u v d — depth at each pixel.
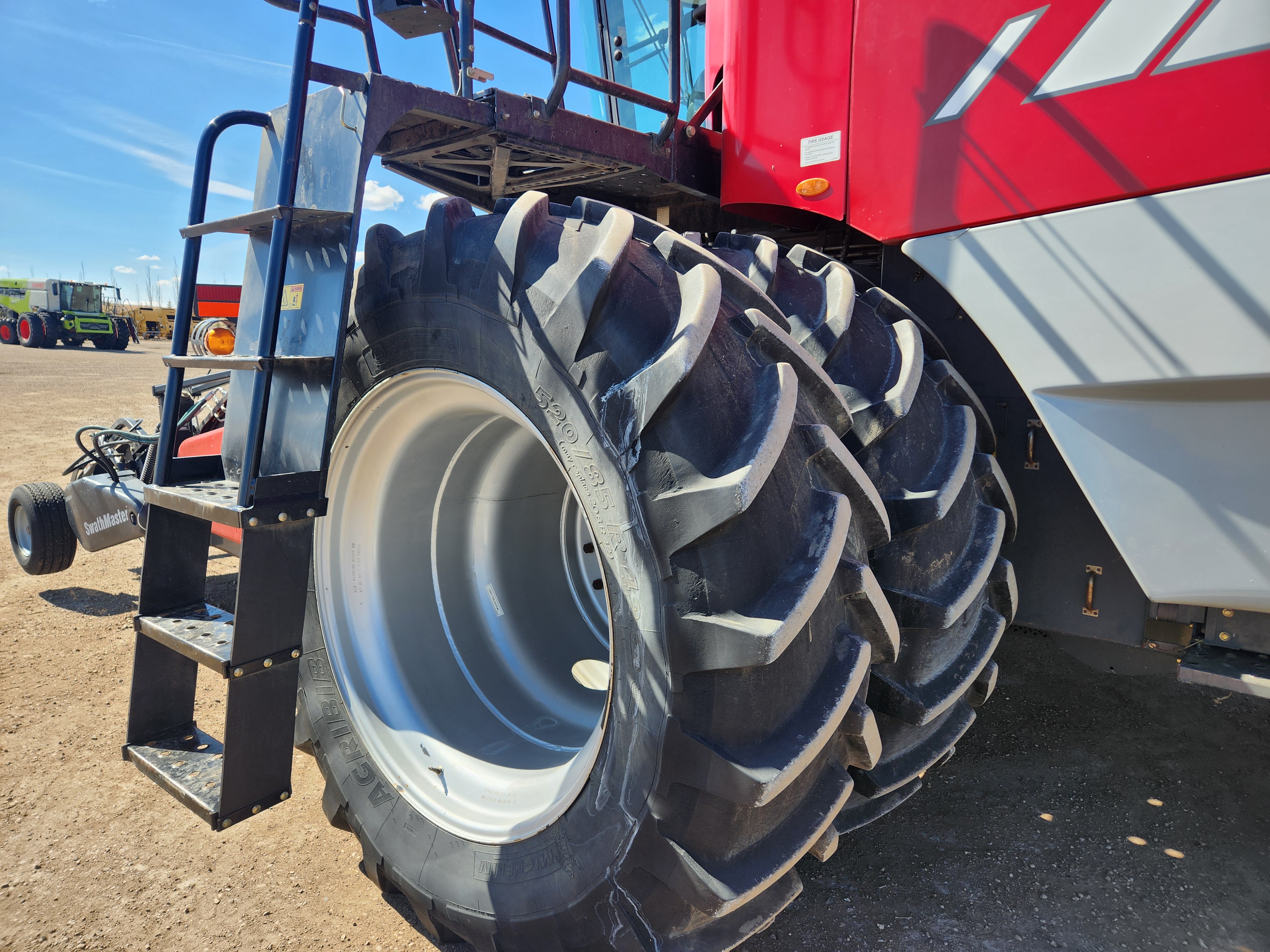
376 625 1.96
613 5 2.83
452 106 1.69
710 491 1.17
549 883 1.44
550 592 2.14
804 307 1.72
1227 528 1.36
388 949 1.77
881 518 1.35
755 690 1.20
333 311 1.61
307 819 2.28
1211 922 1.78
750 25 1.95
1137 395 1.41
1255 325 1.28
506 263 1.44
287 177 1.54
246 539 1.54
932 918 1.81
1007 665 3.14
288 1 1.69
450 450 1.93
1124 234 1.38
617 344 1.31
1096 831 2.12
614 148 2.01
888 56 1.69
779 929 1.78
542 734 1.87
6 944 1.79
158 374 18.27
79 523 3.92
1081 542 1.75
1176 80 1.32
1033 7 1.47
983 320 1.56
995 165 1.53
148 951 1.77
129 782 2.44
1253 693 1.50
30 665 3.28
